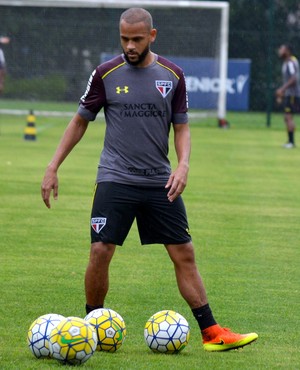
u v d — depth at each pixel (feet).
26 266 66.03
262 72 237.04
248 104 237.04
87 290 46.42
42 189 45.88
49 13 215.51
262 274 65.62
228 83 234.99
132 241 77.15
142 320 52.01
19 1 213.46
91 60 216.95
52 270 64.95
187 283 46.26
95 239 45.70
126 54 44.88
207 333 45.91
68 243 74.84
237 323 52.13
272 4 216.95
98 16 215.72
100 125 209.56
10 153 141.69
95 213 45.68
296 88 167.32
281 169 131.85
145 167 45.50
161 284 61.57
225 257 71.05
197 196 102.58
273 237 79.92
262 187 111.86
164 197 45.70
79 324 41.37
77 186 107.34
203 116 216.33
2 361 41.86
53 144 158.71
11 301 55.72
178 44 213.87
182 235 46.11
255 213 92.38
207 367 42.16
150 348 44.62
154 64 45.62
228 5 213.05
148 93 45.27
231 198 102.01
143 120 45.37
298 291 60.90
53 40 216.33
